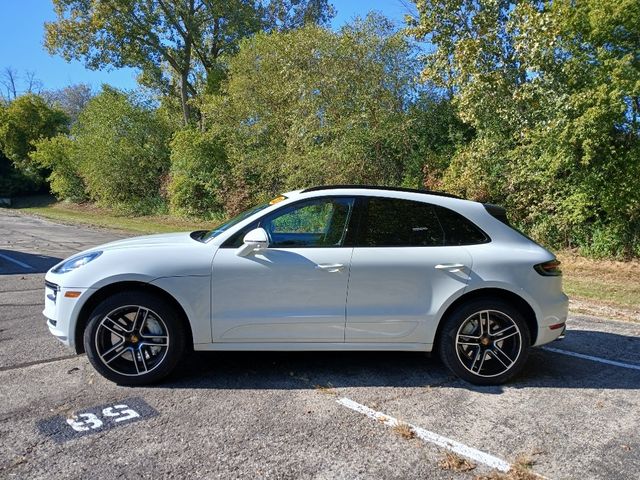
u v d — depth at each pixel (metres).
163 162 28.20
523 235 4.42
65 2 27.89
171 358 4.03
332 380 4.26
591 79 9.82
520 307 4.29
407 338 4.14
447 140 15.53
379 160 15.73
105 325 3.96
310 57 15.69
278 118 18.77
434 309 4.11
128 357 4.07
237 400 3.82
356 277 4.05
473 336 4.20
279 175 18.75
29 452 3.01
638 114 10.17
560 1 9.84
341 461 2.99
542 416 3.66
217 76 29.25
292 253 4.07
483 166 12.87
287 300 4.04
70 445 3.10
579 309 7.32
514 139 12.35
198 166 23.66
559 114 10.09
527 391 4.12
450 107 15.07
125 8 27.75
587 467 2.99
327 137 15.75
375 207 4.25
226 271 3.99
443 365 4.67
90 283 3.95
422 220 4.27
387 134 15.12
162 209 26.23
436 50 13.29
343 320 4.06
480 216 4.34
